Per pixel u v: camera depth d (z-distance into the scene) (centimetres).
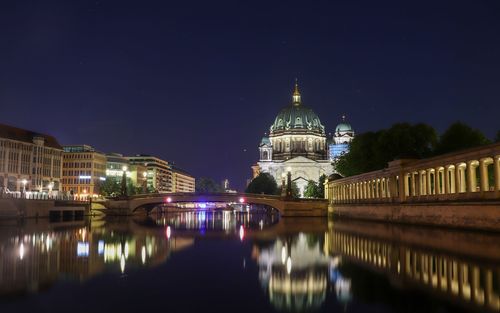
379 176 9512
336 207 12656
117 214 14050
